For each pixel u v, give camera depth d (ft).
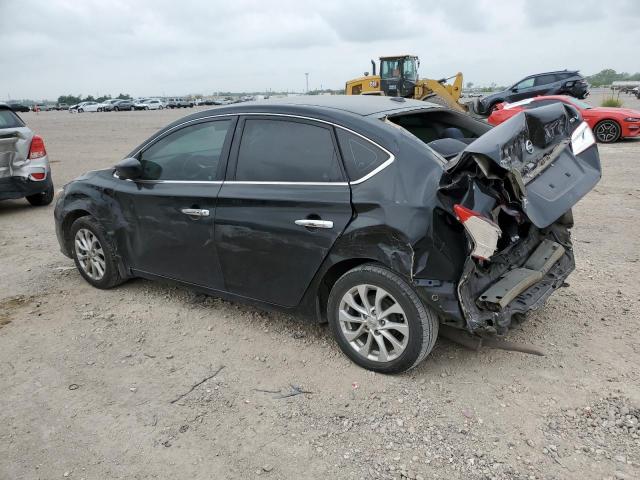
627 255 18.13
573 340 12.55
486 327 10.27
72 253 17.65
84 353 13.03
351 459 9.16
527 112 11.13
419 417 10.11
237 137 12.92
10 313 15.43
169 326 14.25
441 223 9.95
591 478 8.46
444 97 68.28
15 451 9.71
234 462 9.23
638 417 9.77
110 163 45.96
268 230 12.06
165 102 250.98
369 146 10.98
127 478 8.98
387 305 11.15
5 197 26.94
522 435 9.50
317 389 11.16
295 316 12.56
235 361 12.41
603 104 81.82
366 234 10.64
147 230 14.65
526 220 11.75
